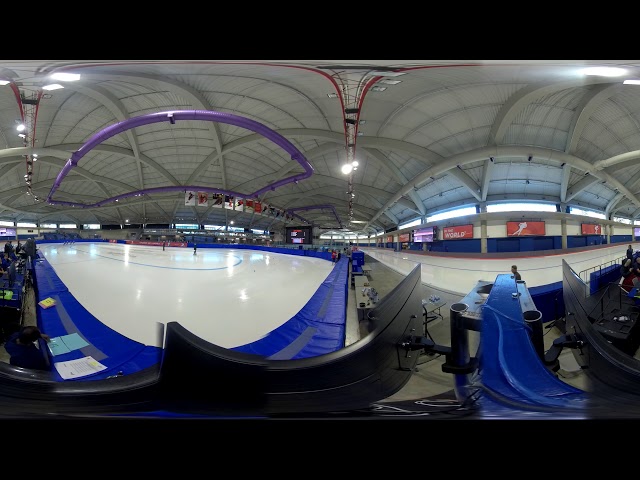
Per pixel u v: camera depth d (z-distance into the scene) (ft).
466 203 58.49
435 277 24.97
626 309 12.37
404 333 6.38
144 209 123.34
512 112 33.73
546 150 39.40
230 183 81.15
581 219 51.08
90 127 51.90
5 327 10.92
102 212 125.18
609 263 30.45
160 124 53.31
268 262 43.47
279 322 12.85
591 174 42.63
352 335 11.05
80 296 16.96
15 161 63.57
